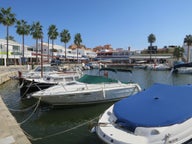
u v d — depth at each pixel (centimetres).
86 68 5450
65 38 7788
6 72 3081
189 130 600
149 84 2859
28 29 5741
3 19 4709
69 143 833
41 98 1252
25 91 1675
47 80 1784
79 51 10775
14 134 695
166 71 5422
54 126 1045
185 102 712
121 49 12762
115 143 580
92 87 1423
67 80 1833
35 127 1030
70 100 1312
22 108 1376
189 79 3534
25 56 6397
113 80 1523
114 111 720
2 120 841
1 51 5322
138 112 674
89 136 894
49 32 6838
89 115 1227
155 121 603
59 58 7681
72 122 1108
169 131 565
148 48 11400
